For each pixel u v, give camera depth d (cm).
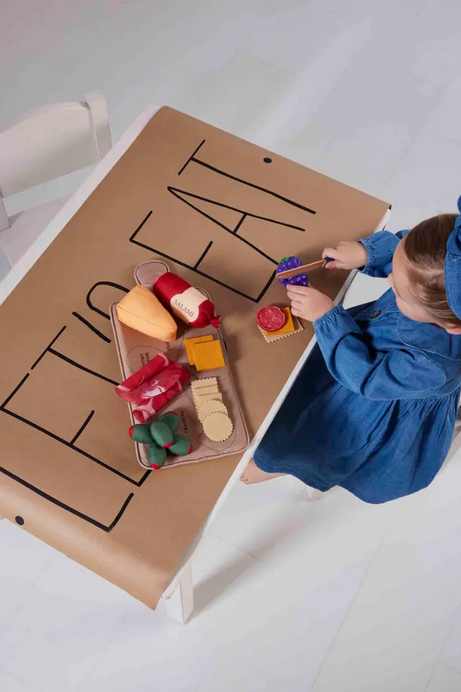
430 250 97
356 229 125
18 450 102
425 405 129
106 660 158
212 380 108
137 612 163
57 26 253
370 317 124
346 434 133
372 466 138
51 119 136
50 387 107
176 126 133
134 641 160
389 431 132
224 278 119
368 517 177
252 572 170
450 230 97
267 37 256
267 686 158
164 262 119
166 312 109
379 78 249
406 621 166
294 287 115
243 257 121
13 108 236
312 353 140
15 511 99
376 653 162
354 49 255
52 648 159
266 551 172
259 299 118
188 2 262
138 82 244
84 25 254
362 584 170
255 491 179
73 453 102
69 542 98
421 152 234
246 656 161
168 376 106
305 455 137
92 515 98
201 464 103
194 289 111
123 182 126
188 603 147
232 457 104
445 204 225
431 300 100
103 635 161
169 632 162
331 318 113
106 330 113
